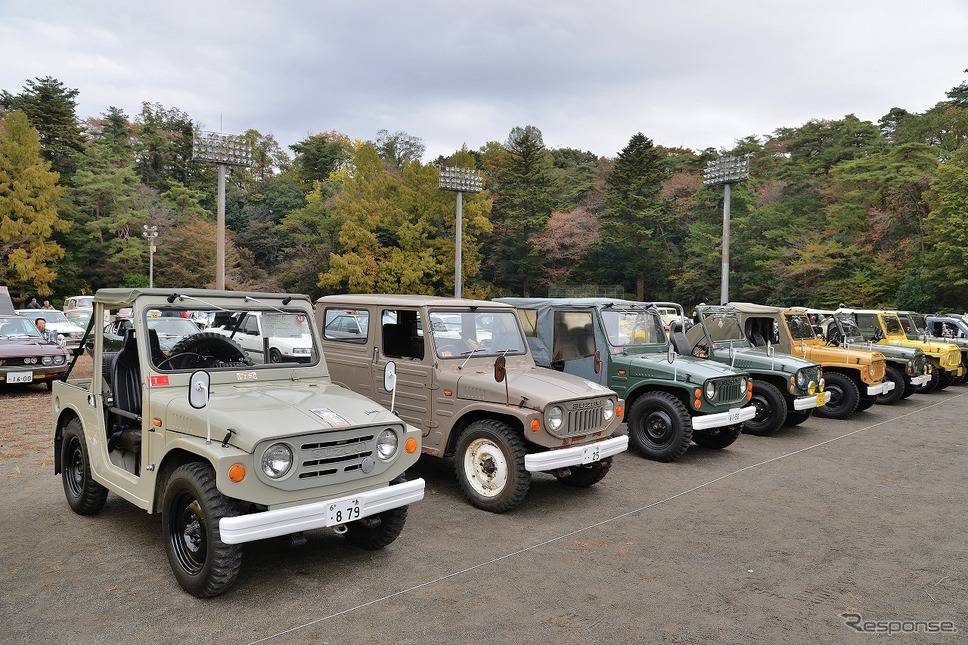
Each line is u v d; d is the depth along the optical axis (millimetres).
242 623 3758
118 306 4992
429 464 7750
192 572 4051
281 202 59656
